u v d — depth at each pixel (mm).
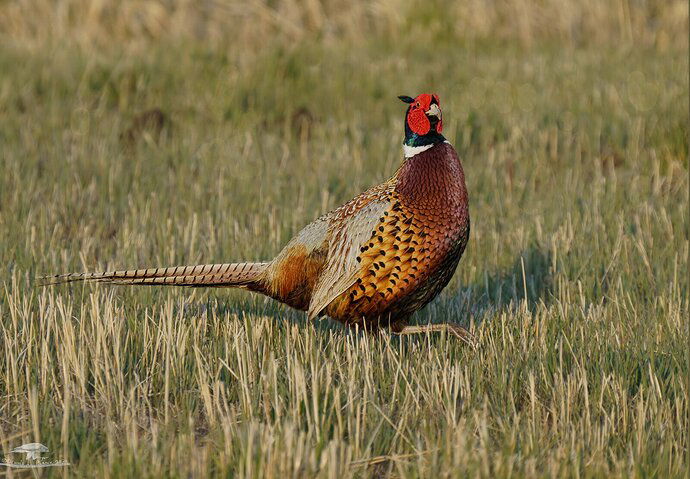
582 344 11273
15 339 10984
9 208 17047
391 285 11211
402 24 32844
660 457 8961
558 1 33156
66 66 26141
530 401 10211
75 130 22438
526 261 15078
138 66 25703
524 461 8867
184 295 13602
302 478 8586
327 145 21797
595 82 25594
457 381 9977
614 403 10062
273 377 10164
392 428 9656
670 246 15258
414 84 26078
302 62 26500
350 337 11695
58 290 13469
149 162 20453
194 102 24578
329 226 11609
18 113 23766
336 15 34219
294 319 13039
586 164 20875
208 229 16641
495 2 33562
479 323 12828
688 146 20188
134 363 11211
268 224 16750
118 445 9453
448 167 11156
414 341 12180
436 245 11141
